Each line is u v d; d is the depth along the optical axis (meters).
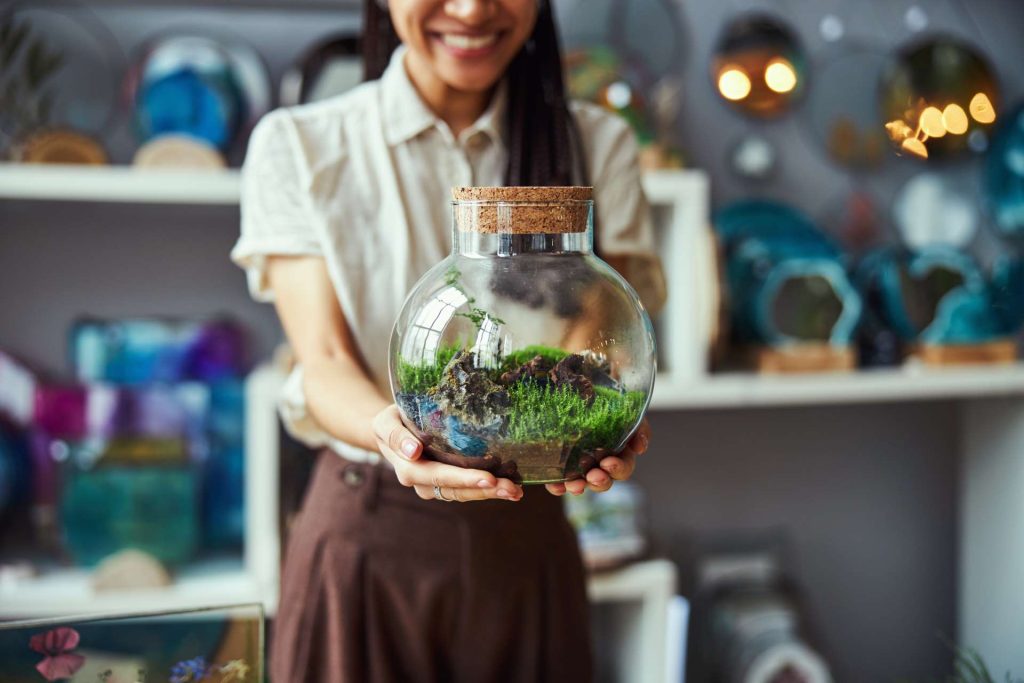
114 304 2.25
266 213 1.19
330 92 2.10
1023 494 2.35
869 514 2.61
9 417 2.16
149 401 2.08
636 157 1.32
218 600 1.98
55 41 2.14
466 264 0.83
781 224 2.39
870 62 2.48
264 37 2.22
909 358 2.35
